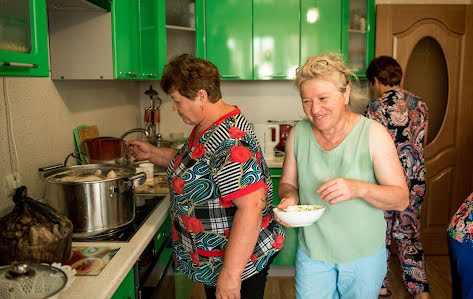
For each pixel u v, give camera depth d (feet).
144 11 7.68
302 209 4.56
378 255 4.74
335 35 10.28
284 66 10.36
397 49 10.56
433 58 10.70
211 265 4.60
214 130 4.28
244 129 4.37
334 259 4.75
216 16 10.12
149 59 8.13
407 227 8.23
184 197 4.45
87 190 4.43
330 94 4.25
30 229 3.40
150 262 4.96
